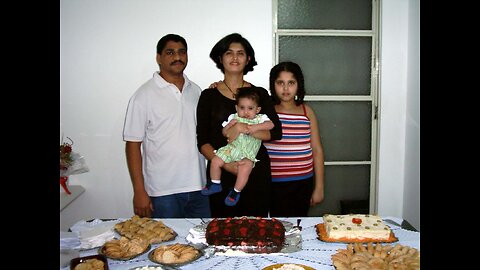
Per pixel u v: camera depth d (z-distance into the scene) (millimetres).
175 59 2447
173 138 2496
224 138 2271
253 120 2240
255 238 1633
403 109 3387
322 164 2668
